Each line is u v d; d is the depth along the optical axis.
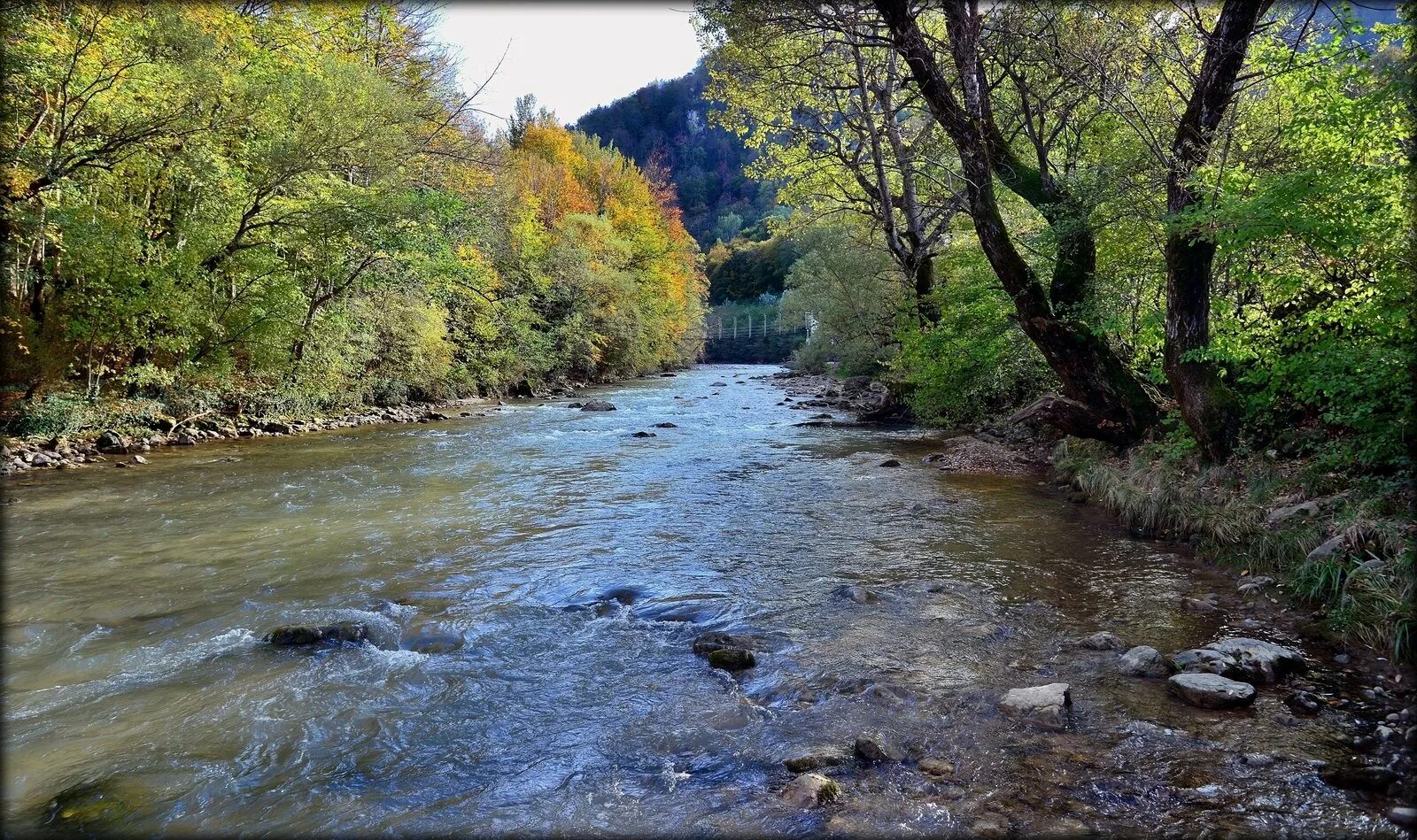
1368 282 8.12
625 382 43.81
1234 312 10.21
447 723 4.56
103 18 14.33
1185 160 9.45
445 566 7.84
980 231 12.14
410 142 22.03
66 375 16.25
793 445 17.02
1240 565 7.27
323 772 4.03
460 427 20.95
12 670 5.26
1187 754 3.97
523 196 44.00
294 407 20.84
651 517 10.03
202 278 17.09
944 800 3.62
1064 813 3.49
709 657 5.42
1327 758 3.87
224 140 17.92
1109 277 11.73
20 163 13.57
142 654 5.55
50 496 11.35
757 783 3.85
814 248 27.92
